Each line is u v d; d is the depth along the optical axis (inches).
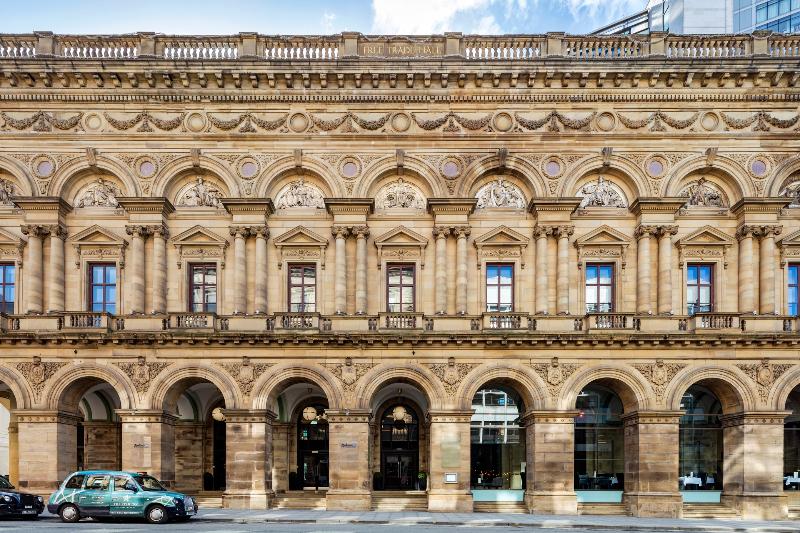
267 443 1352.1
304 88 1428.4
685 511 1317.7
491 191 1460.4
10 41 1454.2
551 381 1338.6
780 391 1325.0
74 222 1437.0
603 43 1453.0
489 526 1118.4
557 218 1417.3
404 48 1457.9
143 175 1425.9
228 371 1344.7
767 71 1387.8
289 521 1120.8
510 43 1455.5
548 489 1315.2
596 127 1429.6
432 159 1435.8
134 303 1396.4
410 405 1625.2
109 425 1562.5
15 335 1315.2
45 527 1008.2
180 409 1593.3
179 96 1424.7
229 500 1312.7
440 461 1320.1
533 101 1433.3
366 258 1430.9
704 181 1448.1
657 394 1330.0
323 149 1434.5
